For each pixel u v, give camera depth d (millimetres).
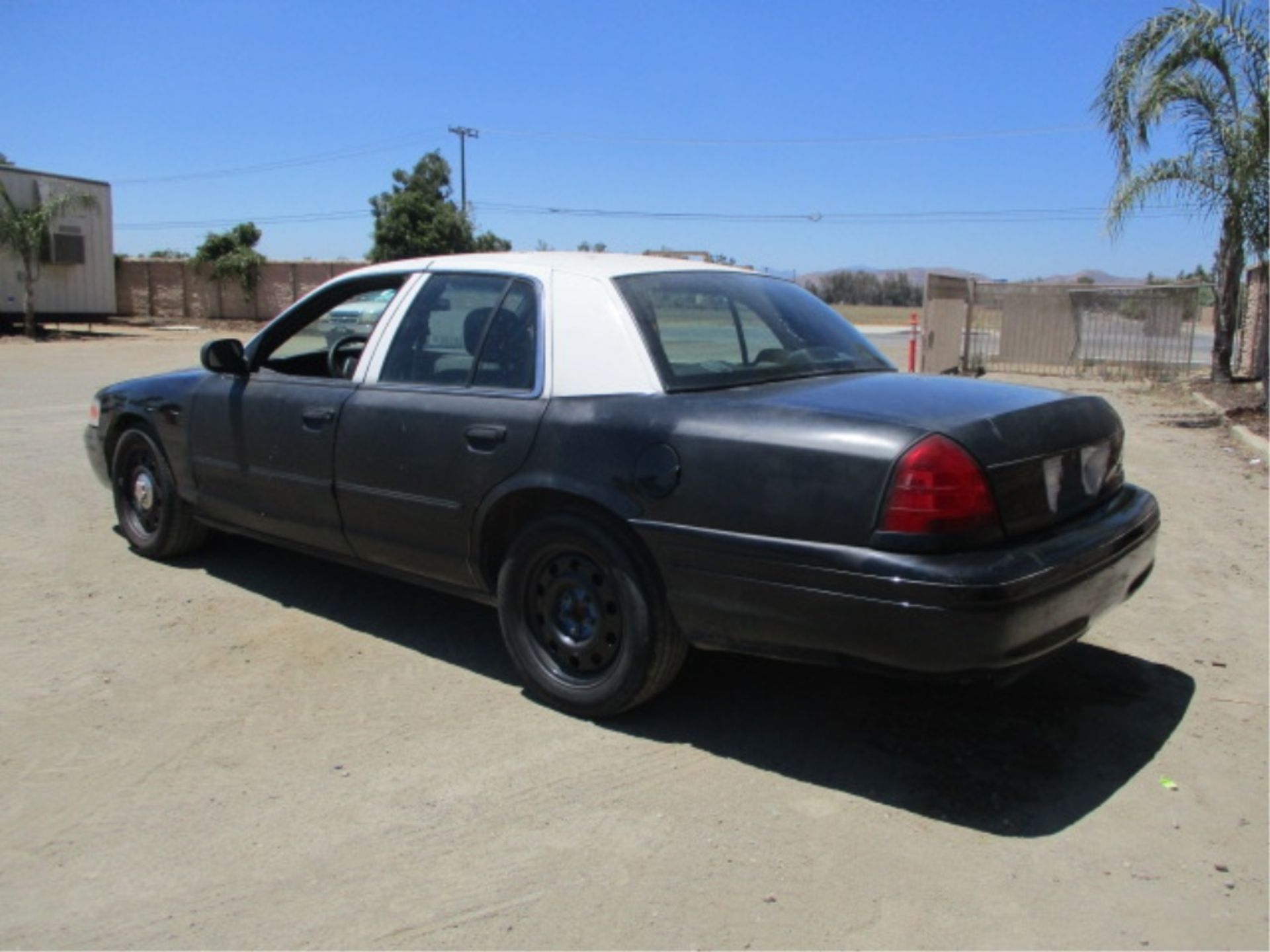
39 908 2885
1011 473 3320
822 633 3316
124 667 4520
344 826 3287
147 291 39562
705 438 3529
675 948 2715
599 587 3904
